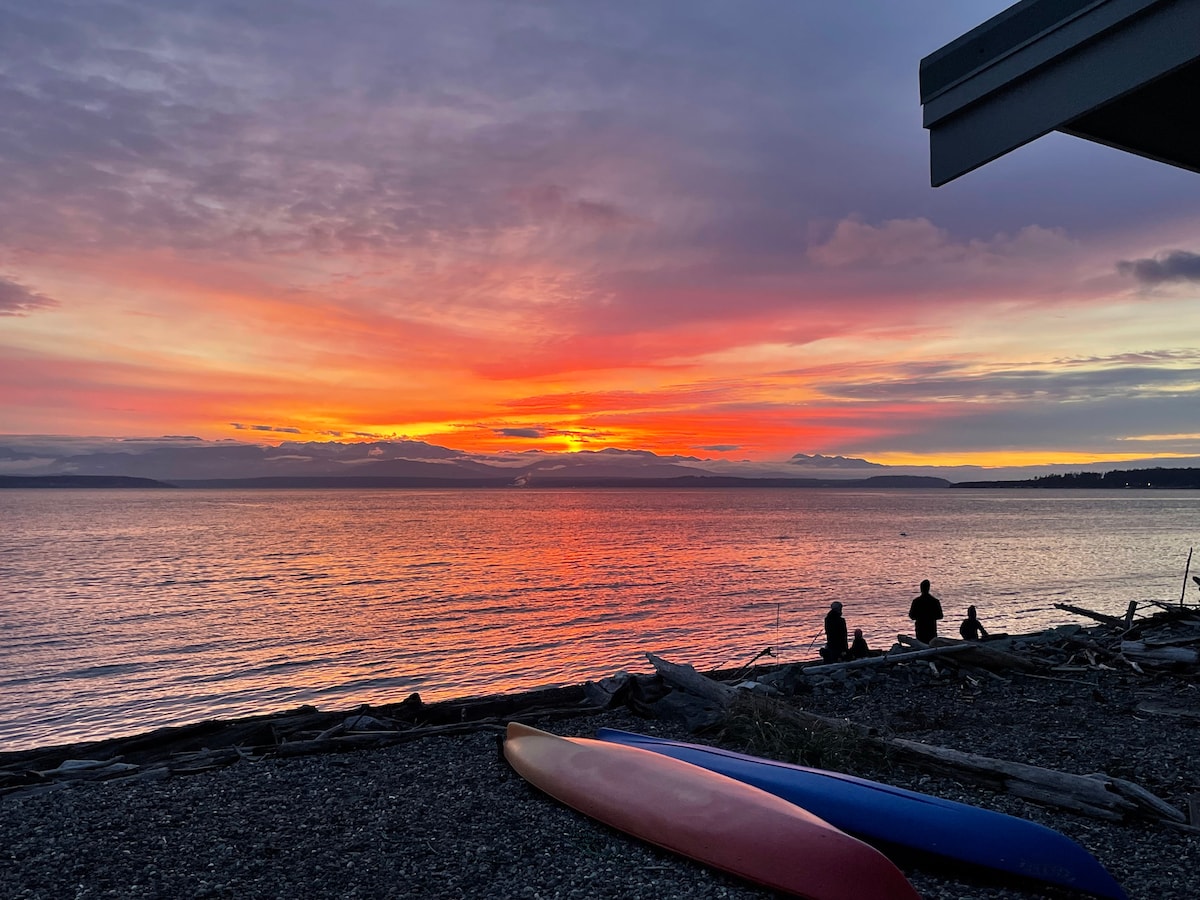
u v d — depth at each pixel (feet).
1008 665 45.39
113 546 251.60
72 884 19.51
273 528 359.25
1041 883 19.65
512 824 23.66
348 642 94.94
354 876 19.92
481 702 40.14
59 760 32.76
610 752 26.99
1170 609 58.90
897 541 271.08
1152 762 29.40
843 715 37.91
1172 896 18.79
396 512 562.25
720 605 122.31
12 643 95.55
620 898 18.57
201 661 85.20
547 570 178.50
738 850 19.93
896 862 21.63
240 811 24.98
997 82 24.61
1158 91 23.36
